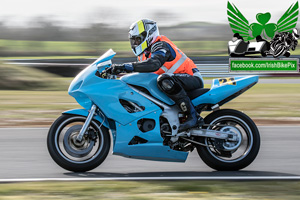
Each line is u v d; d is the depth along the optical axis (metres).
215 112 7.86
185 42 71.50
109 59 7.60
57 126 7.51
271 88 28.66
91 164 7.56
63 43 82.12
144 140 7.64
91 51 69.12
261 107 19.25
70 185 6.64
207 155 7.79
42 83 28.84
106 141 7.61
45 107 19.09
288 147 10.30
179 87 7.49
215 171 7.86
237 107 19.30
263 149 10.06
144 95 7.62
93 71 7.54
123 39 69.38
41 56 68.44
